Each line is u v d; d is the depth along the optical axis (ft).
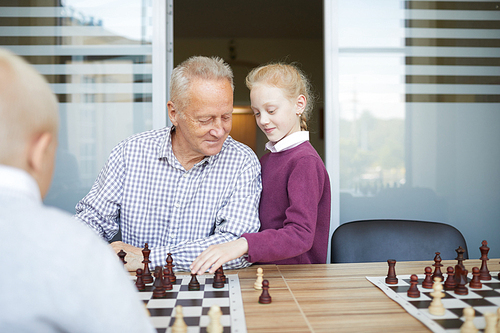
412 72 7.79
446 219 7.88
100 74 7.57
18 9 7.44
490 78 7.82
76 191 7.55
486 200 7.88
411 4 7.75
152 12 7.55
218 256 3.78
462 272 3.60
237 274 4.12
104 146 7.59
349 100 7.79
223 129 4.49
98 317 1.65
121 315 1.71
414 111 7.82
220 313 2.71
